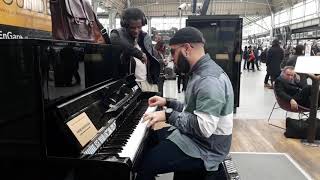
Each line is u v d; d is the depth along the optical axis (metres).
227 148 1.95
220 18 5.04
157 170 1.88
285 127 4.45
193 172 1.96
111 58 2.37
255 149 3.65
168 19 19.33
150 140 2.14
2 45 1.34
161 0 17.80
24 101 1.36
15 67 1.34
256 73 15.20
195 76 1.92
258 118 5.27
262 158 3.35
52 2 1.96
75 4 2.13
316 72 3.63
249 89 9.09
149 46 3.22
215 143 1.90
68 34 2.00
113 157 1.41
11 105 1.38
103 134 1.67
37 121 1.37
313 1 15.09
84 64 1.81
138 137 1.78
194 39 1.93
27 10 2.14
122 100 2.24
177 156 1.88
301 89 4.29
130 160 1.41
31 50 1.32
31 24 2.19
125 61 2.78
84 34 2.20
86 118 1.58
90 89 1.91
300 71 3.77
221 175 1.91
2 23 1.84
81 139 1.44
